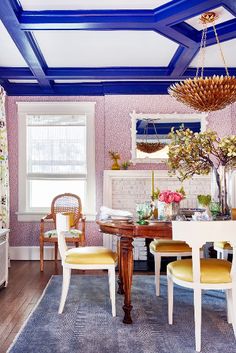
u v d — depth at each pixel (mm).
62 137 5805
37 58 4211
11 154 5715
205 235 2615
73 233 4910
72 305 3438
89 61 4629
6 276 4113
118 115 5668
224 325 2977
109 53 4344
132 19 3277
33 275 4656
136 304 3496
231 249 3746
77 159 5797
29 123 5777
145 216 3262
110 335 2766
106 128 5664
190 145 3104
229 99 3430
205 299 3662
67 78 5004
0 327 2955
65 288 3236
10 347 2555
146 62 4703
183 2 3023
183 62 4422
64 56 4430
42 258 4895
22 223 5699
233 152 2967
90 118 5715
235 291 2682
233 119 5648
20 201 5691
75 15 3270
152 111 5688
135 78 5051
